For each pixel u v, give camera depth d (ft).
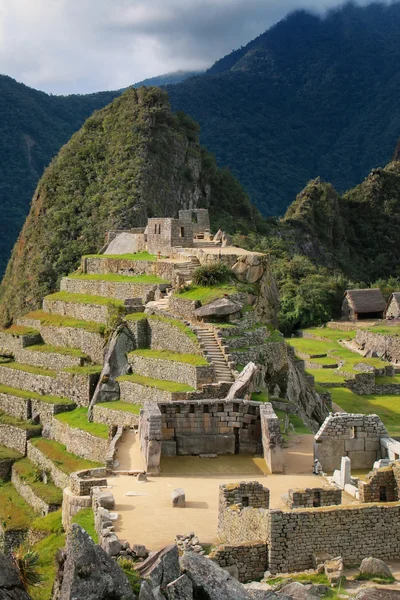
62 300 287.07
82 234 574.97
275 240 642.63
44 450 231.09
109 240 341.41
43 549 134.21
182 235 278.05
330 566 92.73
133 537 106.32
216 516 115.24
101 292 279.49
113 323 241.35
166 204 630.33
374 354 375.25
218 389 185.68
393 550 98.17
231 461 146.20
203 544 104.06
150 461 139.95
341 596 86.53
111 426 197.67
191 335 208.23
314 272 538.06
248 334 208.33
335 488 109.40
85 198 613.52
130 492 127.54
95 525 115.75
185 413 150.71
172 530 109.09
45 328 282.56
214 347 202.59
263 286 236.84
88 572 73.41
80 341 263.49
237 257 238.89
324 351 384.27
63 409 243.40
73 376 244.22
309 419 198.08
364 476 131.64
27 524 211.00
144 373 216.54
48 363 267.39
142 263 272.72
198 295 224.53
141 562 89.25
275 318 244.63
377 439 139.85
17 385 271.90
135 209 586.45
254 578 96.48
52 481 222.07
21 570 80.18
